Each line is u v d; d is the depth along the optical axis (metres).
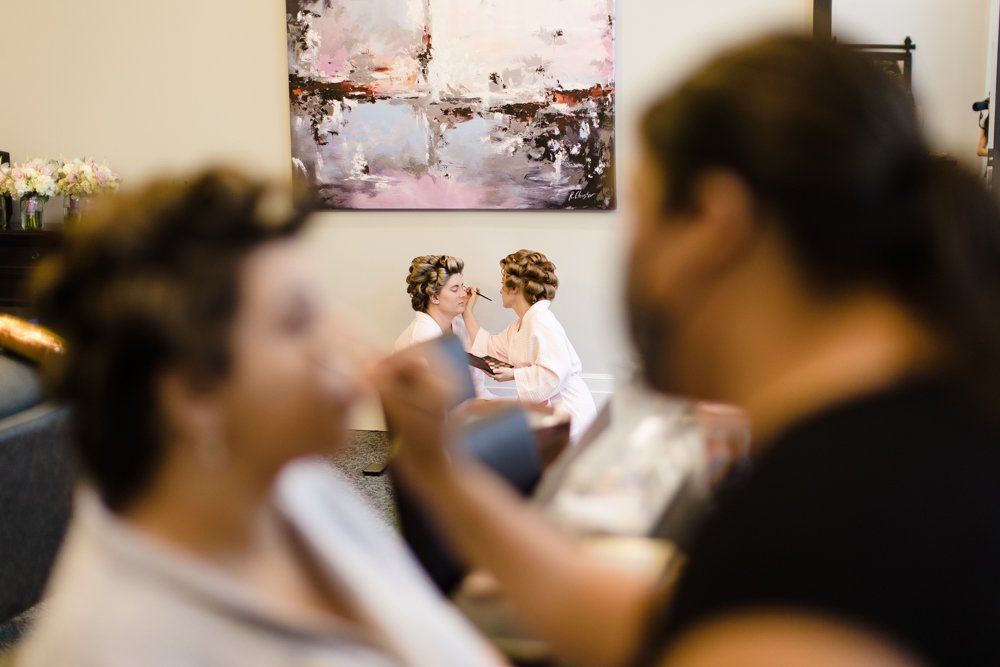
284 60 5.29
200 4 5.34
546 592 1.01
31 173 5.05
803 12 4.80
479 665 0.79
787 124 0.57
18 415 2.71
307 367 0.62
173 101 5.44
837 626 0.48
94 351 0.58
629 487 1.85
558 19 4.97
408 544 1.74
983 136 4.43
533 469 2.19
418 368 0.95
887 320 0.58
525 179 5.11
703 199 0.59
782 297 0.59
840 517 0.51
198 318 0.58
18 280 5.10
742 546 0.52
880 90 0.59
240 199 0.61
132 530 0.60
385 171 5.23
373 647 0.64
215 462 0.61
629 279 0.64
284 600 0.65
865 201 0.57
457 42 5.07
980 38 4.69
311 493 0.75
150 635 0.56
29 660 0.59
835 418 0.55
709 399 0.64
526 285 4.23
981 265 0.58
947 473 0.52
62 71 5.52
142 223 0.59
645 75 4.97
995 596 0.48
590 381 5.18
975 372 0.56
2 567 2.61
